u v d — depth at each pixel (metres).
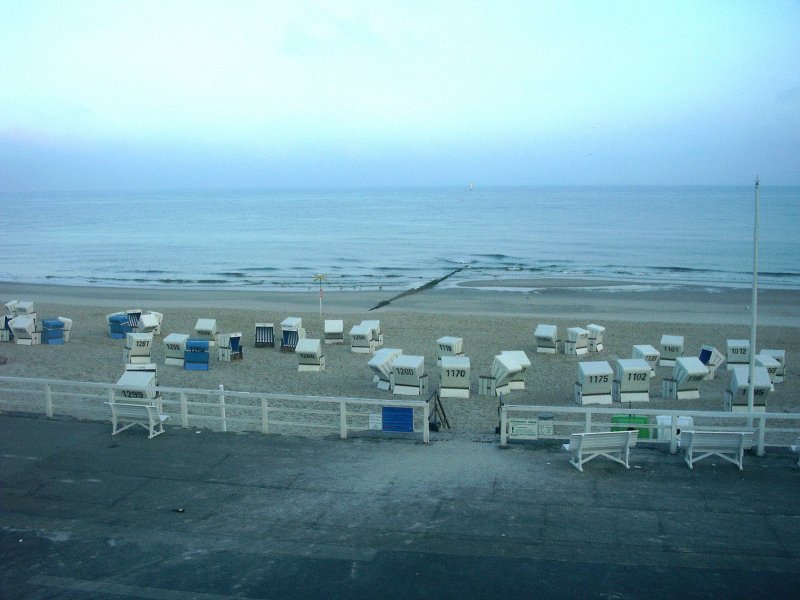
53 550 8.49
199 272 67.00
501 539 8.63
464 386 21.88
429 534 8.79
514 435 12.16
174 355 26.39
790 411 20.64
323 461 11.30
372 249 88.50
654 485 10.16
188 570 7.97
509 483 10.31
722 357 25.31
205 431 12.81
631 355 28.72
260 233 116.75
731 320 38.53
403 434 12.46
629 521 9.06
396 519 9.22
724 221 130.62
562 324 36.38
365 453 11.61
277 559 8.21
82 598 7.42
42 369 25.39
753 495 9.81
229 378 24.52
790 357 28.83
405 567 7.98
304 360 25.70
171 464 11.23
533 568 7.93
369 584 7.62
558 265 69.81
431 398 19.09
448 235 108.38
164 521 9.27
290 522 9.19
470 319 37.53
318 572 7.89
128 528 9.08
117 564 8.13
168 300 47.56
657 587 7.51
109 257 81.75
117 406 12.41
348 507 9.60
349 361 27.55
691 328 35.09
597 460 11.15
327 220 150.75
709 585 7.55
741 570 7.86
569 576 7.75
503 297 47.75
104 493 10.17
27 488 10.36
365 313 39.72
